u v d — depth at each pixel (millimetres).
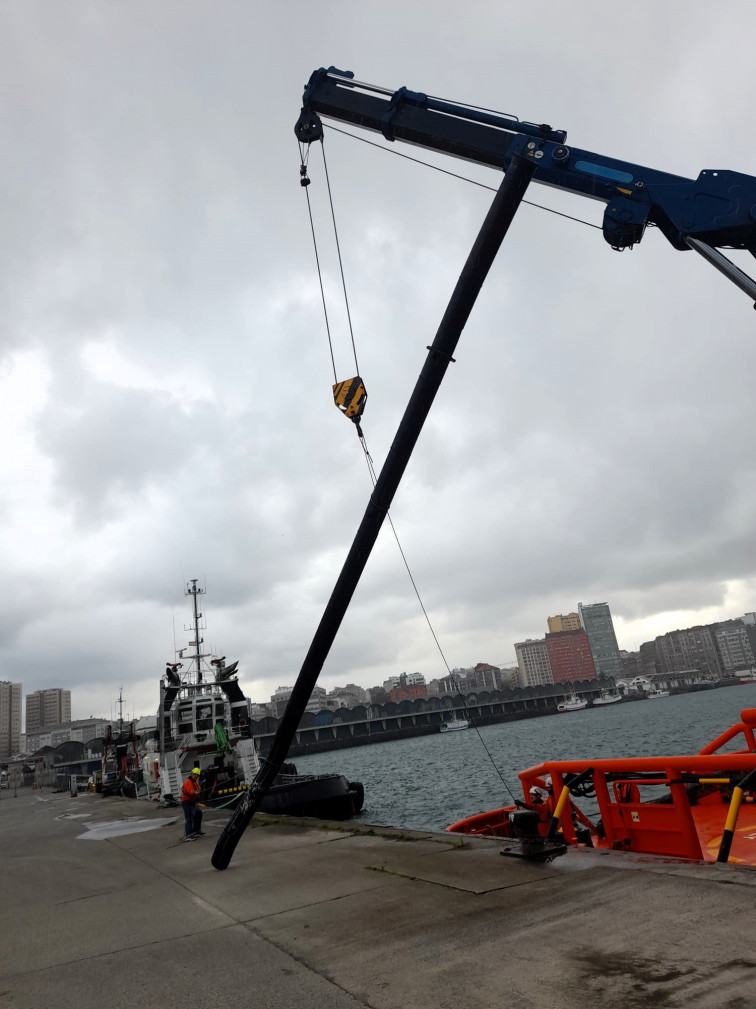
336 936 5637
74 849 14773
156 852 12641
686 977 3791
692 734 57781
